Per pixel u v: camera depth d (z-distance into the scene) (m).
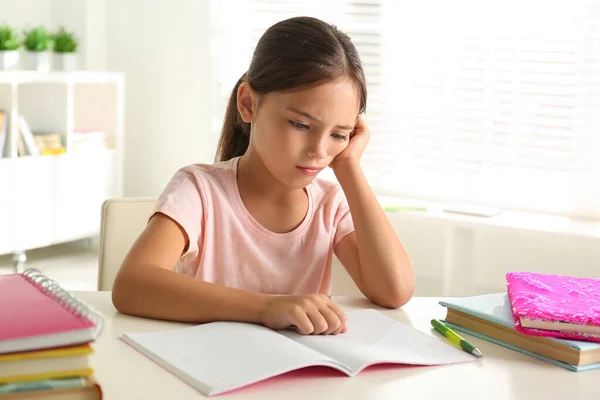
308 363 0.96
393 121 3.42
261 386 0.93
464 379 0.99
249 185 1.49
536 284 1.23
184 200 1.41
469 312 1.18
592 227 2.80
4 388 0.78
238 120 1.60
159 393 0.89
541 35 3.08
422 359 1.03
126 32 4.11
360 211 1.43
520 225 2.78
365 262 1.38
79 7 4.18
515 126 3.17
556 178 3.12
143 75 4.10
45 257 4.06
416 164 3.39
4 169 3.63
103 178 4.05
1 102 3.70
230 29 3.80
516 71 3.14
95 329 0.82
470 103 3.25
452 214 2.91
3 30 3.75
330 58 1.25
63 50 3.96
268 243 1.48
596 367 1.05
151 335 1.08
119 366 0.97
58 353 0.80
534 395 0.94
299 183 1.32
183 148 4.05
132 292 1.20
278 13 3.64
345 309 1.32
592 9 2.96
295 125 1.27
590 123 3.03
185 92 4.00
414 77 3.35
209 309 1.15
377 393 0.92
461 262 2.96
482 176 3.27
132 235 1.65
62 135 3.95
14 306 0.87
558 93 3.07
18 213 3.70
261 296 1.16
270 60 1.29
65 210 3.90
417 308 1.34
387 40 3.39
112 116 4.09
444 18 3.28
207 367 0.95
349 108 1.28
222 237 1.46
